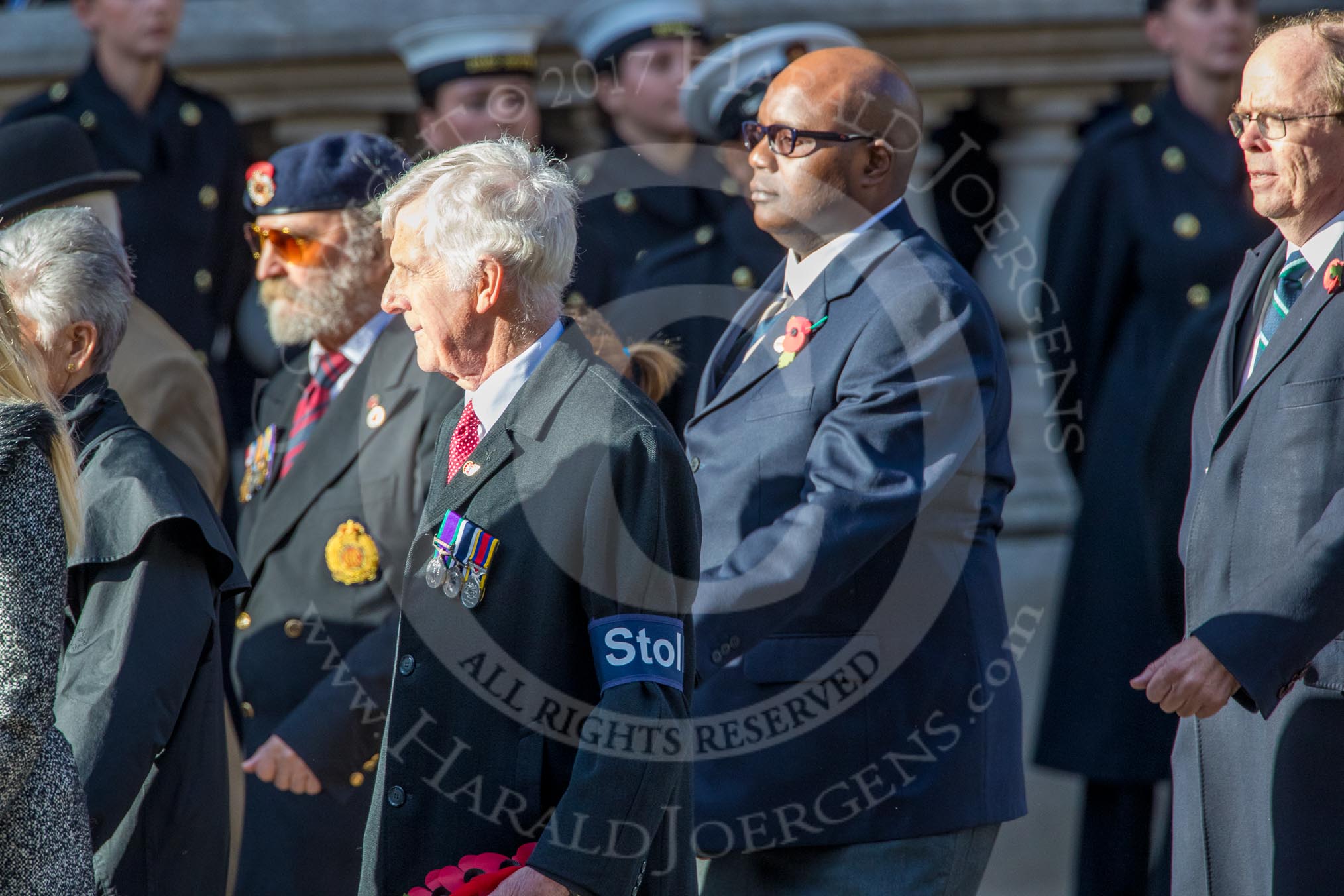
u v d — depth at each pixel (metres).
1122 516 17.92
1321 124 11.41
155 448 11.94
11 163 15.40
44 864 9.38
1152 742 17.23
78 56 21.36
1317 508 11.20
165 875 11.49
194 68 21.12
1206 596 11.83
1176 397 15.65
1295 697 11.41
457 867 9.61
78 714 10.97
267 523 13.68
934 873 11.87
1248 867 11.73
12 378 9.74
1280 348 11.53
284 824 13.34
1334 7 20.59
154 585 11.33
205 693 11.78
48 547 9.20
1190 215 18.36
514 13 19.94
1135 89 21.64
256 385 15.69
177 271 19.00
